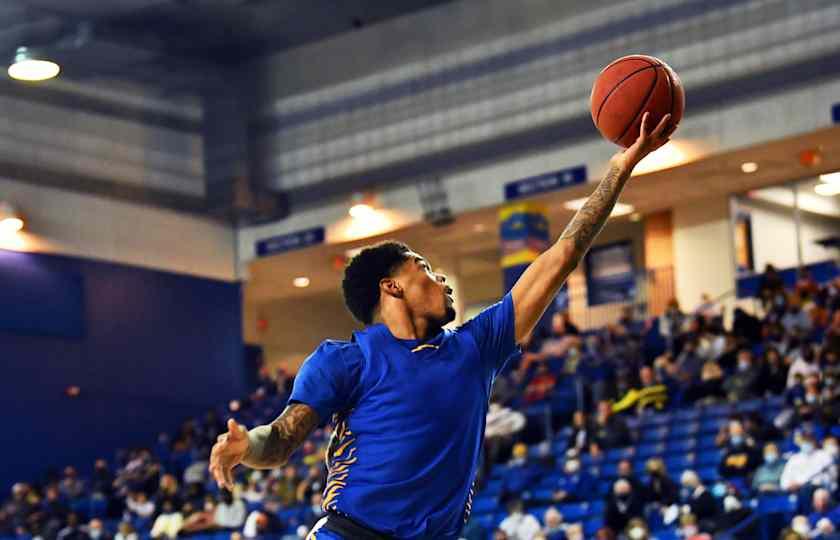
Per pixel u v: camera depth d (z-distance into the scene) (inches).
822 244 1214.9
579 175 1168.8
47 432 1261.1
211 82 1354.6
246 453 172.7
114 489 1154.0
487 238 1337.4
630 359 1110.4
